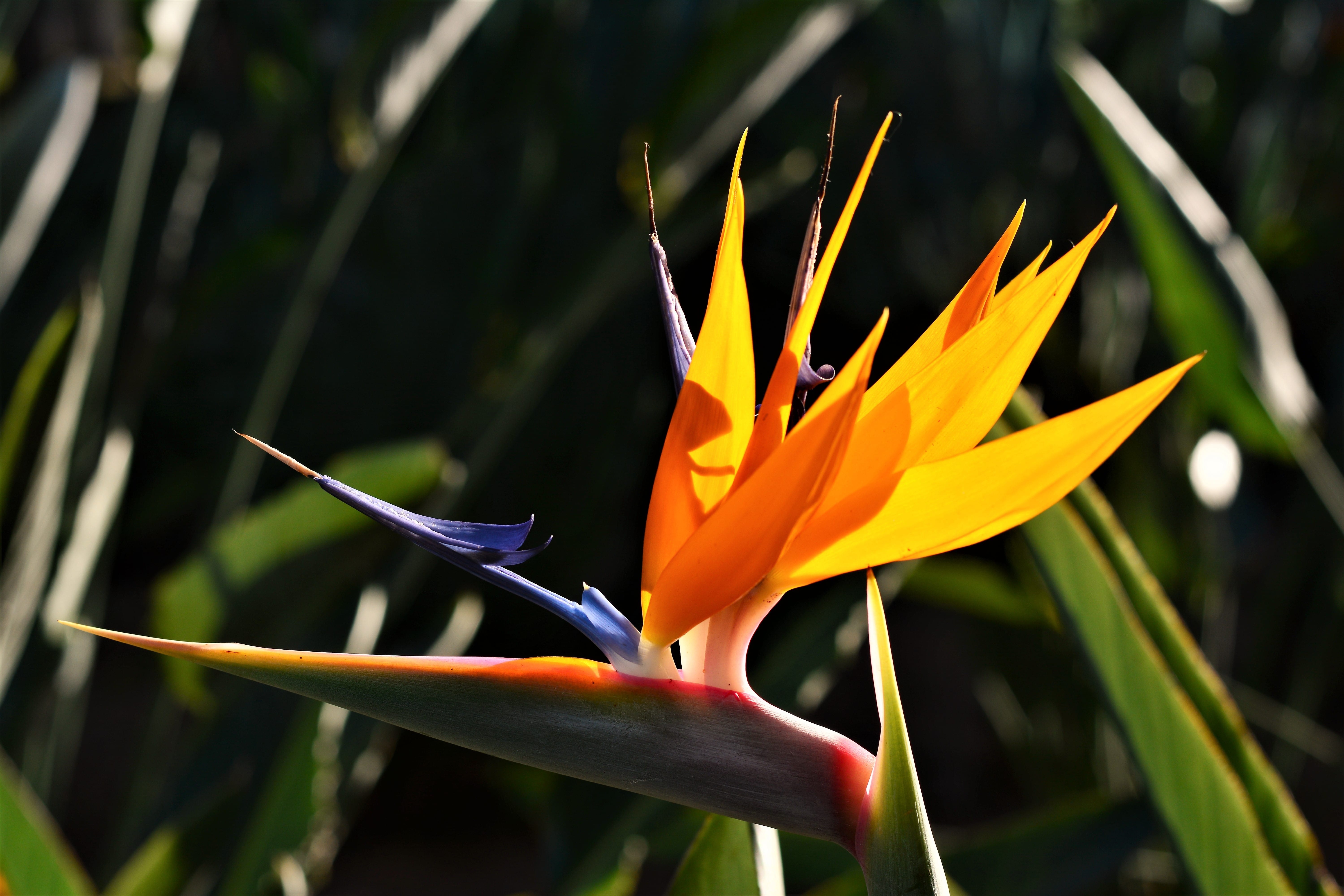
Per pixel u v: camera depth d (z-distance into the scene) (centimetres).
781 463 103
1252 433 173
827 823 106
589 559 365
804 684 190
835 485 105
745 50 208
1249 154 320
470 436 225
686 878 118
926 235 392
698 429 105
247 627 189
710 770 106
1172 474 250
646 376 375
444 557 106
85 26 207
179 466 420
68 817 353
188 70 321
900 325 430
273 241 260
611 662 107
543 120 316
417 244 370
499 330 316
